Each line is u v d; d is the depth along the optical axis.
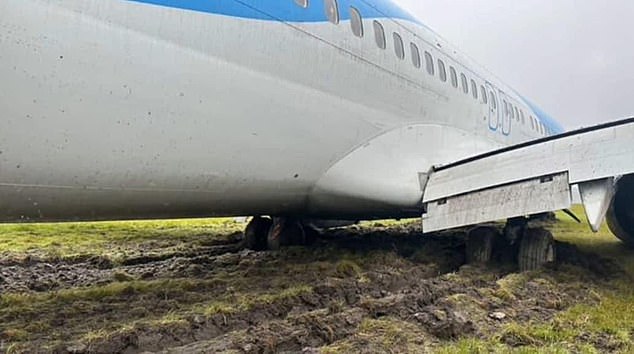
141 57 3.02
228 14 3.57
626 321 3.86
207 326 3.42
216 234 10.43
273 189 4.40
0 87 2.50
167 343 3.12
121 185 3.19
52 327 3.36
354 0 5.15
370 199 5.31
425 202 5.63
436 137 6.59
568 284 4.96
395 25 5.87
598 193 4.40
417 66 6.14
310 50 4.35
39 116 2.66
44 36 2.60
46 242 8.74
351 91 4.89
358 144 5.12
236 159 3.81
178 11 3.22
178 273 5.56
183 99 3.30
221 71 3.52
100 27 2.82
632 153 4.29
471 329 3.50
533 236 5.64
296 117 4.26
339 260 5.97
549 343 3.31
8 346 2.95
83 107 2.81
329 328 3.36
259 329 3.33
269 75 3.94
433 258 6.27
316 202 5.08
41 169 2.78
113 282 5.08
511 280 4.94
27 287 4.91
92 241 9.02
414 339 3.29
